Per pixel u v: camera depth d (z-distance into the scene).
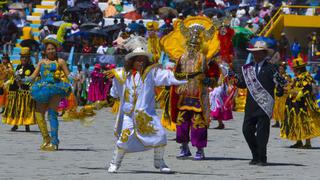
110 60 49.44
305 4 59.56
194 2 59.47
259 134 20.55
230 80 21.22
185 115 21.61
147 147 18.11
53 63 23.06
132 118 18.12
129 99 18.12
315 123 25.73
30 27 57.50
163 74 18.12
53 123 23.20
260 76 20.59
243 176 18.25
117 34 53.84
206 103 21.48
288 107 26.00
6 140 26.28
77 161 20.56
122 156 18.28
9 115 29.64
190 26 21.66
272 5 59.75
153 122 18.12
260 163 20.61
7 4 61.12
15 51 56.00
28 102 29.55
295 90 25.77
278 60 41.31
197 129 21.44
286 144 27.28
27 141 26.05
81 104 48.38
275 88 20.91
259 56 20.75
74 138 27.47
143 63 18.23
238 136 29.61
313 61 54.03
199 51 21.47
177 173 18.45
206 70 21.39
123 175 17.78
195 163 20.77
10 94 29.66
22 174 17.77
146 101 18.11
